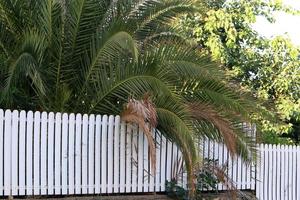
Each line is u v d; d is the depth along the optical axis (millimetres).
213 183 12344
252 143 12102
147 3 12352
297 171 14219
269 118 12523
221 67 12016
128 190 11672
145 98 11195
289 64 19234
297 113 18672
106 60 11820
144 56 11508
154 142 11305
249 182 13312
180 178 12055
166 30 12797
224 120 11695
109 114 11969
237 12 19562
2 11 12109
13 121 10883
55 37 11961
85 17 11945
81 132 11336
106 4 12328
